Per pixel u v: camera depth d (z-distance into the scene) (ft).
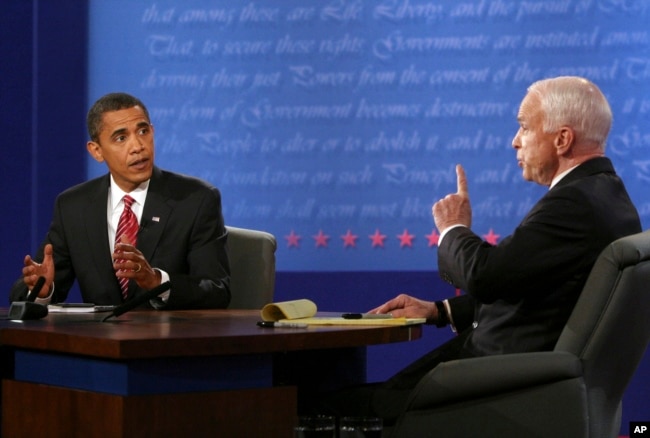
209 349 10.45
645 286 11.66
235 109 24.88
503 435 11.57
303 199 24.79
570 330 11.65
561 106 12.92
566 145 12.93
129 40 25.07
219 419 10.61
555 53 24.23
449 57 24.40
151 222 16.70
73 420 10.64
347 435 9.47
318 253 24.73
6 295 25.11
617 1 24.08
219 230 16.96
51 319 13.21
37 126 25.22
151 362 10.25
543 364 11.37
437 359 13.47
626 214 12.59
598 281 11.54
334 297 24.58
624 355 12.01
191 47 24.94
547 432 11.43
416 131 24.52
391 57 24.54
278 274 24.64
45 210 25.25
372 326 12.19
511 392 11.55
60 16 25.11
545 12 24.23
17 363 11.64
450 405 11.78
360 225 24.67
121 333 10.88
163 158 24.94
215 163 24.88
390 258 24.63
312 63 24.70
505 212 24.30
